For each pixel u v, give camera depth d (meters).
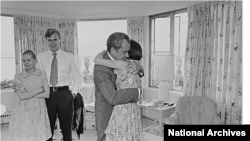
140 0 3.52
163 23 4.31
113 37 1.22
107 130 1.26
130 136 1.28
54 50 2.43
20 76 2.02
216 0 3.12
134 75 1.25
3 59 4.09
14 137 2.00
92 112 3.40
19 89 2.00
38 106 2.06
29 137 2.01
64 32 4.58
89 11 4.28
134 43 1.33
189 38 3.52
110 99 1.16
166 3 3.71
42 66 2.38
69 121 2.39
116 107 1.27
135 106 1.33
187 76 3.55
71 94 2.46
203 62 3.30
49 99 2.29
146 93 4.54
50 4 3.69
